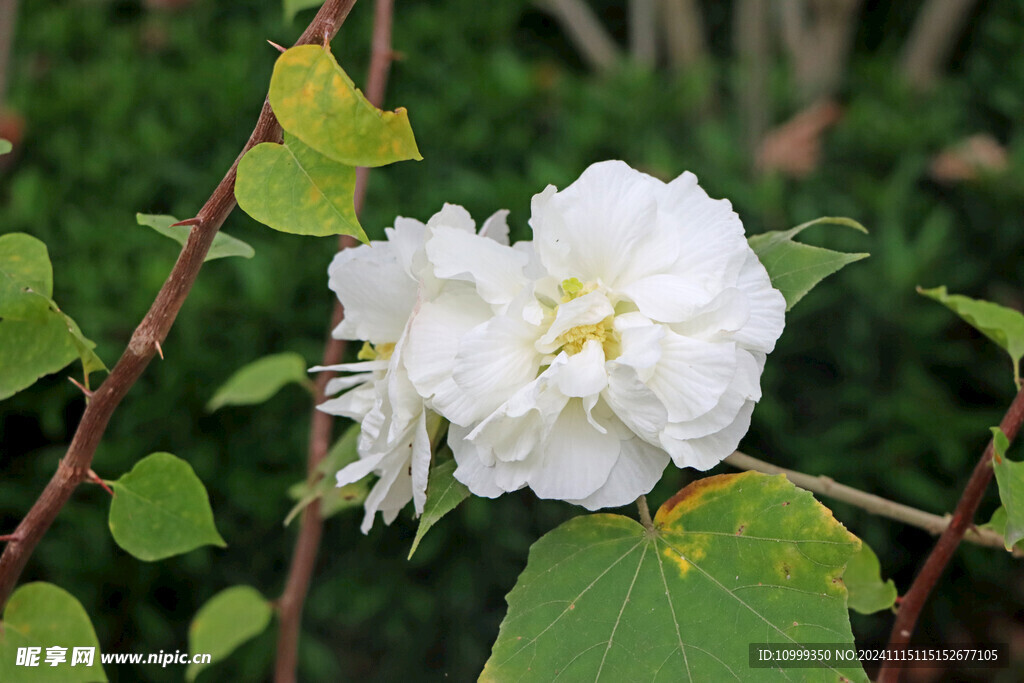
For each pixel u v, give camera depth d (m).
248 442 1.42
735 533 0.67
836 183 1.63
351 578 1.42
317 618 1.44
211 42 1.88
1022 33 1.84
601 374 0.66
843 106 1.88
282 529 1.45
